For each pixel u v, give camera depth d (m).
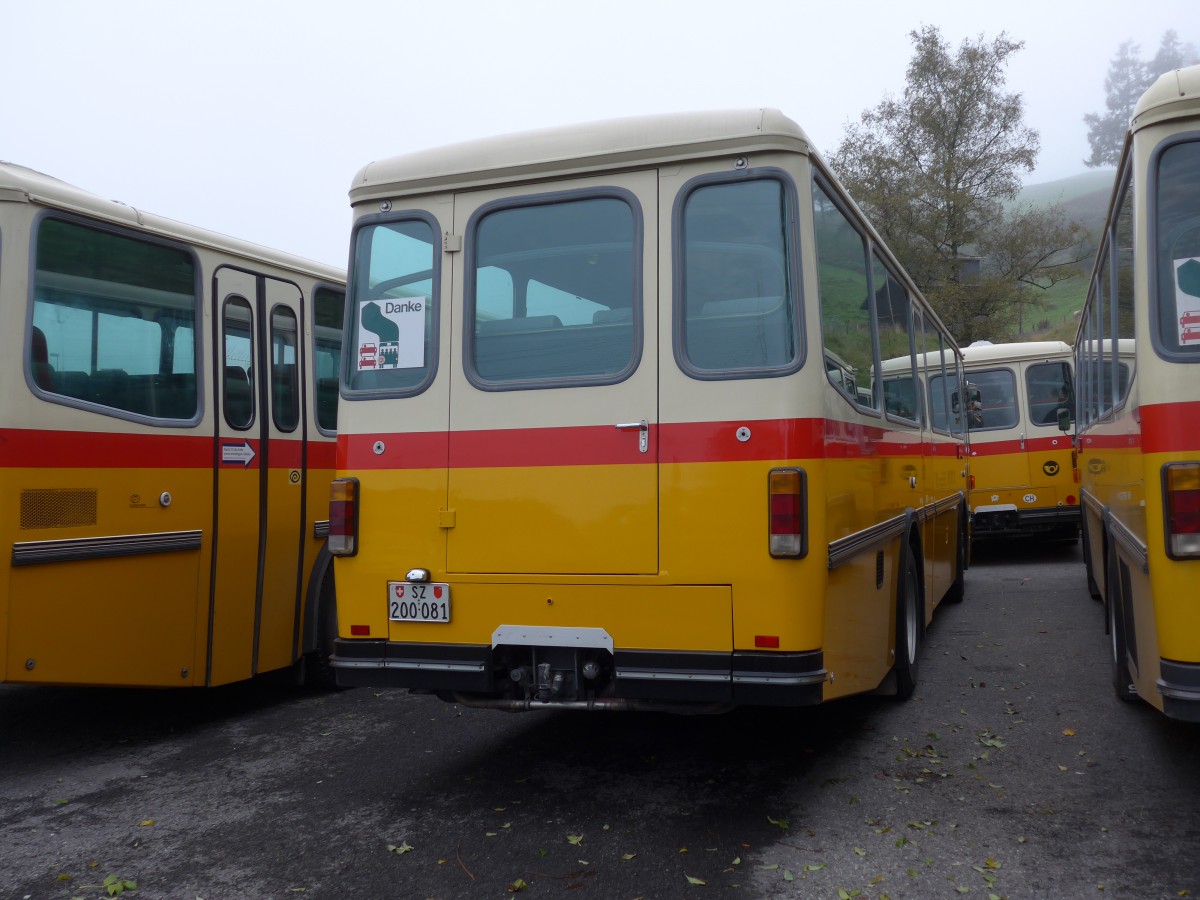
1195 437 3.83
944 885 3.75
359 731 6.22
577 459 4.57
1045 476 13.83
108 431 5.57
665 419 4.46
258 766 5.52
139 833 4.50
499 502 4.68
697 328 4.48
